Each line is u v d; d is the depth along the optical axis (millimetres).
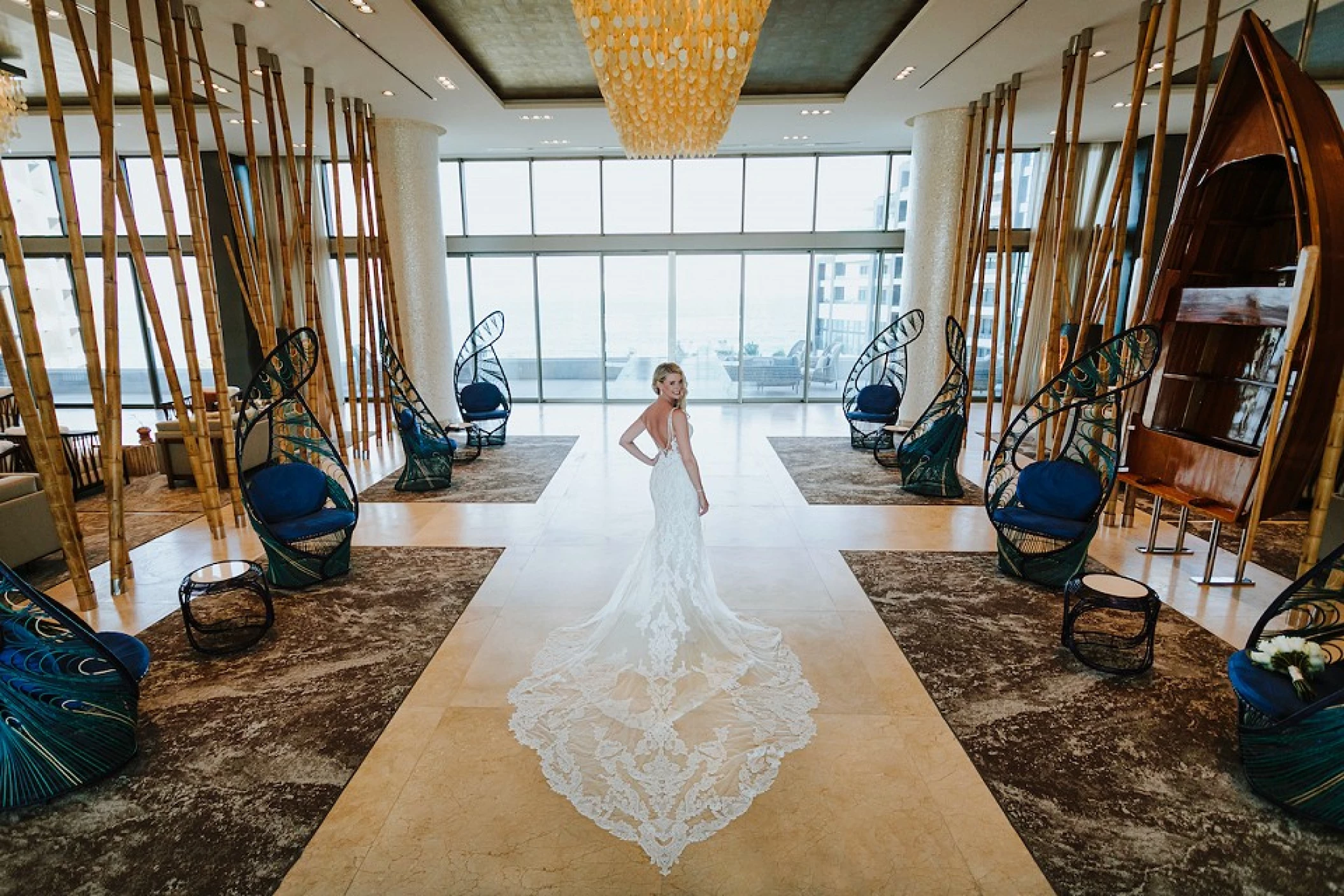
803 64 7691
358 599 4551
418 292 9742
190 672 3666
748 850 2482
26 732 2625
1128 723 3213
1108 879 2359
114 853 2479
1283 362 4148
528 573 4973
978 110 8531
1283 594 2971
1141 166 10422
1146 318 5395
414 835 2557
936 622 4215
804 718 3219
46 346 12734
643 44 3631
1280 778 2615
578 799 2707
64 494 4266
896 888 2328
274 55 6625
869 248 11914
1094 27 6191
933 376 9852
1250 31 4379
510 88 8289
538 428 10438
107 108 4609
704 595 3818
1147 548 5391
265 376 4758
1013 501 5000
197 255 5555
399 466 8250
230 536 5801
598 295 12305
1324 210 4020
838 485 7293
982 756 2986
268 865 2426
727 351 12547
